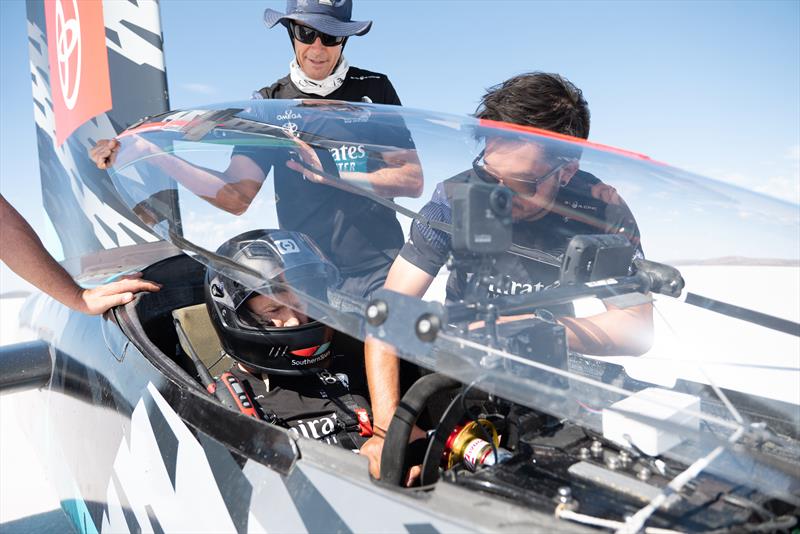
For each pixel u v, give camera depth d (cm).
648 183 174
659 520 104
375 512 114
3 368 221
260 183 188
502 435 140
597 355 161
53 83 404
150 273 215
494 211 115
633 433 117
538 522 101
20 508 292
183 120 209
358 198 182
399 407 134
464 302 114
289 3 267
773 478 115
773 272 158
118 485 174
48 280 186
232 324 162
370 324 115
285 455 129
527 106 189
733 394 141
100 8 352
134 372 174
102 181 356
